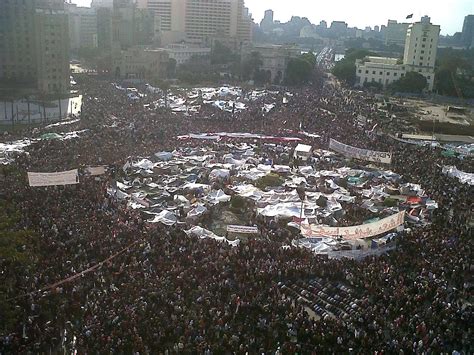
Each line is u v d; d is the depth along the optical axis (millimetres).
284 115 159500
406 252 67688
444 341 50906
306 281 61344
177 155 110375
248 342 49500
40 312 51938
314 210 82000
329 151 121562
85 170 92688
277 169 103062
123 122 135500
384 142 129500
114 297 53844
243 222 80000
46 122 144375
